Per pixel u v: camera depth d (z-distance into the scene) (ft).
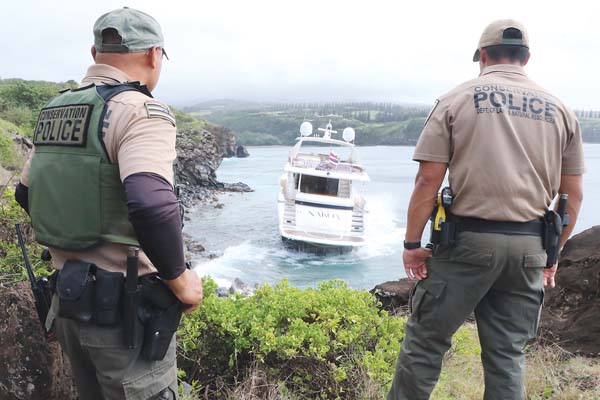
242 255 64.69
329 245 63.93
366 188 155.33
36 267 11.14
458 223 7.83
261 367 10.87
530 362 13.38
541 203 7.72
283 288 13.08
